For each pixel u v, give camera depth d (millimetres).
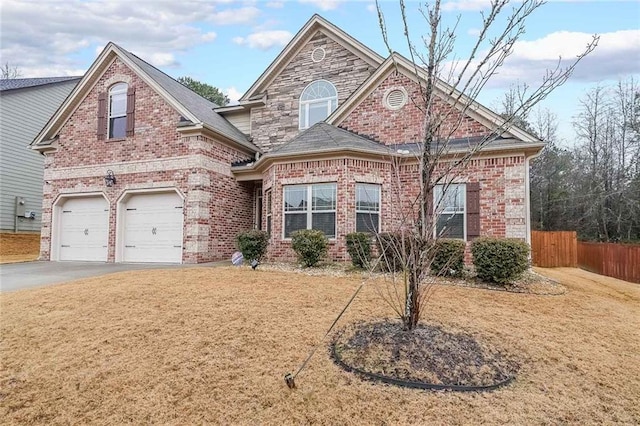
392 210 8234
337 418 3295
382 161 11742
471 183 11281
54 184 15617
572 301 7461
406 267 4730
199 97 17953
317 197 11711
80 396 3768
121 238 14328
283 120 16422
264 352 4586
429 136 4473
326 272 9656
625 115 26797
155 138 13961
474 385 3770
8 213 19625
